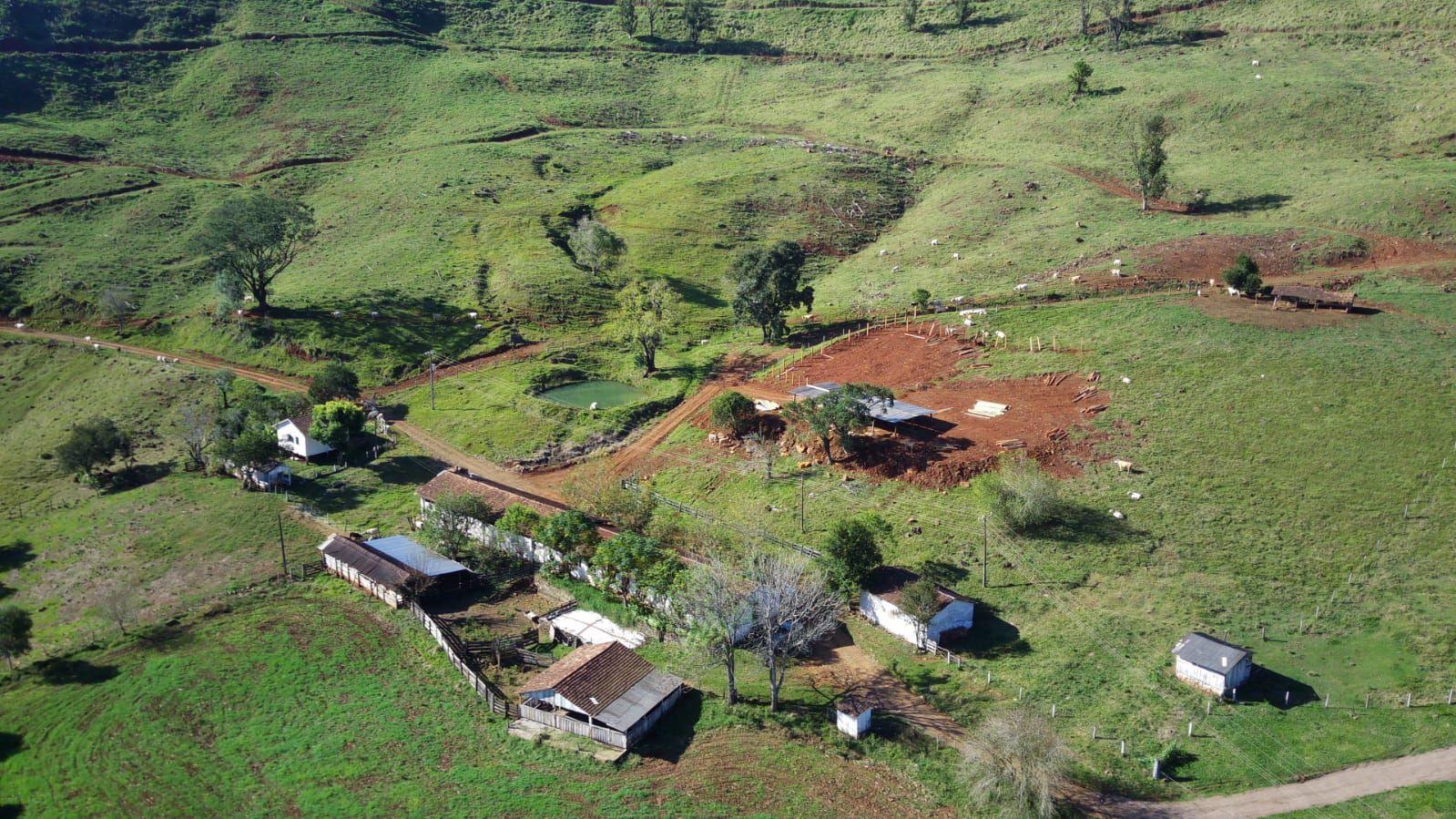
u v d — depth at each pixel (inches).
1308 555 2962.6
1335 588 2839.6
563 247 6688.0
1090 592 2950.3
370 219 7244.1
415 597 3206.2
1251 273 4530.0
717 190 7288.4
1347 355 3848.4
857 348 4793.3
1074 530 3203.7
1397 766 2282.2
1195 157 6633.9
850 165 7568.9
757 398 4453.7
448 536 3476.9
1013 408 3917.3
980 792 2215.8
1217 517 3157.0
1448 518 2999.5
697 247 6515.8
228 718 2687.0
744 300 5083.7
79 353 5492.1
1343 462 3292.3
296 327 5492.1
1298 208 5541.3
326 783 2423.7
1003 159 7332.7
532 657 2920.8
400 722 2652.6
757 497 3710.6
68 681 2861.7
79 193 7381.9
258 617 3184.1
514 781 2415.1
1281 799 2228.1
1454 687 2468.0
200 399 4906.5
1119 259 5187.0
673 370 5027.1
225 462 4168.3
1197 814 2207.2
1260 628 2741.1
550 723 2618.1
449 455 4402.1
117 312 5846.5
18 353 5536.4
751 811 2295.8
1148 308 4525.1
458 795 2369.6
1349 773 2282.2
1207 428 3570.4
